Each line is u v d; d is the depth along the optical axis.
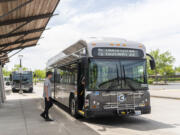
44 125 7.94
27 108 12.85
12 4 8.73
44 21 12.57
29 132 6.89
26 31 13.06
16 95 24.16
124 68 8.16
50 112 11.45
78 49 9.07
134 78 8.21
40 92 30.62
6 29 12.18
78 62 8.94
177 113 10.86
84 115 8.00
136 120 9.11
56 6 10.62
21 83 29.78
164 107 13.02
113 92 7.92
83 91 8.90
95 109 7.73
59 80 12.91
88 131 7.01
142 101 8.18
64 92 11.37
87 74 7.87
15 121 8.75
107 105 7.83
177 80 57.72
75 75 9.30
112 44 8.20
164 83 45.94
